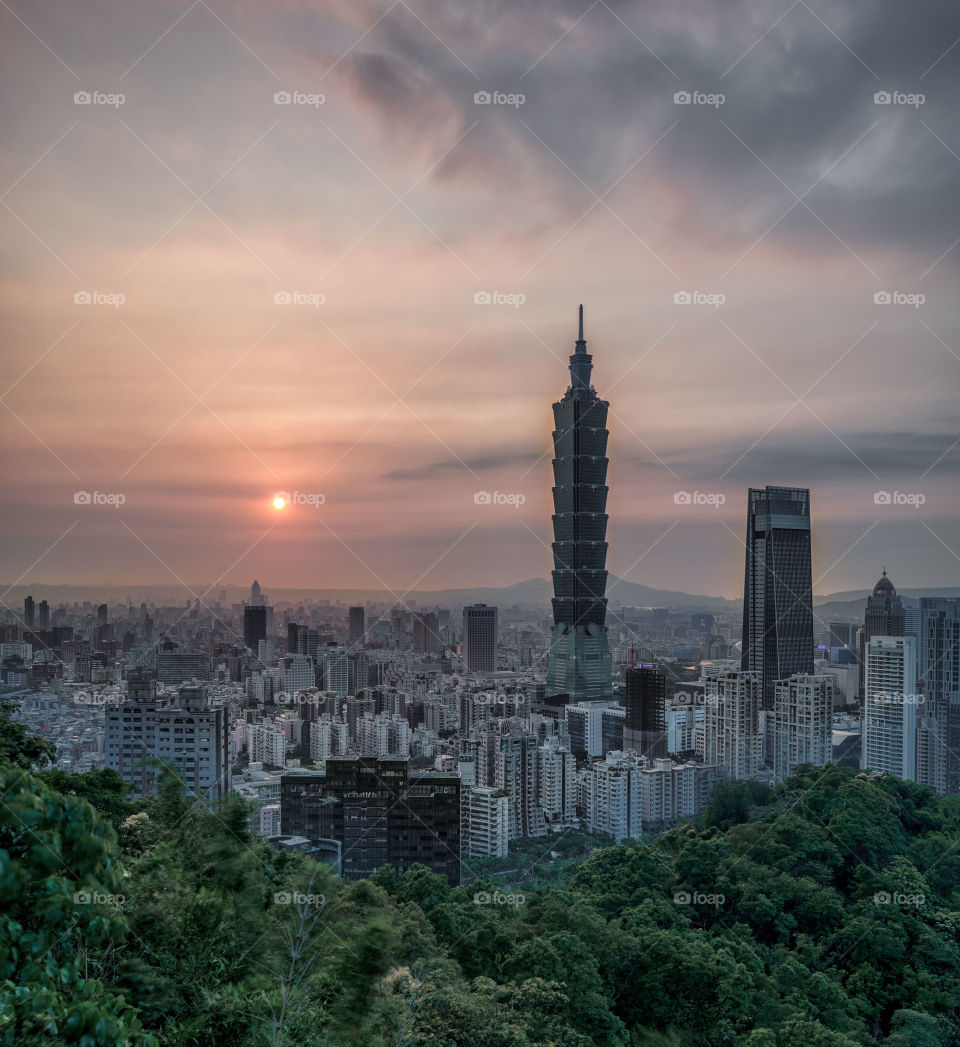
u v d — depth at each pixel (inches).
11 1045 425.4
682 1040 2007.9
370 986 1330.0
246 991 1114.1
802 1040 1862.7
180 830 1579.7
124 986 936.9
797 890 2689.5
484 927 2183.8
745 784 3826.3
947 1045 2193.7
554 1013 1820.9
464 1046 1406.3
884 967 2444.6
